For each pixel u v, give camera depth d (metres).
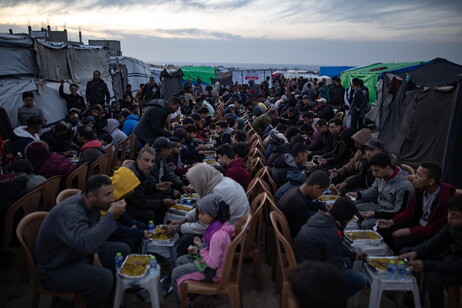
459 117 5.94
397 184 3.81
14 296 3.38
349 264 2.88
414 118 8.15
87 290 2.62
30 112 7.29
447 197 3.24
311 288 1.23
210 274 2.82
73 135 8.23
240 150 4.79
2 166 5.46
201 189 3.60
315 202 3.94
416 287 2.81
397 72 12.93
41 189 3.87
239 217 3.47
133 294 3.38
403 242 3.39
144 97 14.45
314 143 7.10
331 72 30.08
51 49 9.04
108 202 2.73
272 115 9.40
